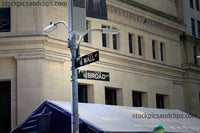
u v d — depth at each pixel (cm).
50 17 2561
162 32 3562
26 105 2384
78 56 1538
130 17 3206
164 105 3525
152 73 3338
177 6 3938
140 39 3334
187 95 3750
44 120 1827
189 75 3772
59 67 2555
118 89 3033
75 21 1472
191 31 3978
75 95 1496
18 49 2447
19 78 2422
